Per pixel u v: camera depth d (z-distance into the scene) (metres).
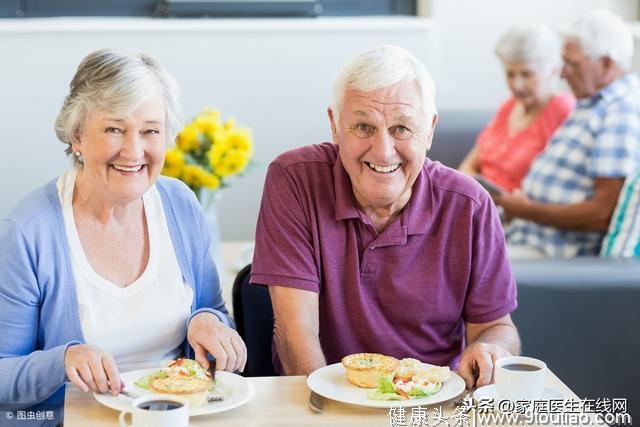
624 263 3.04
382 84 2.02
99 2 4.61
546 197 3.78
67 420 1.75
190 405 1.79
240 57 4.61
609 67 3.66
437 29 4.71
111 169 2.01
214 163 3.02
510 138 4.20
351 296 2.19
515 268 2.98
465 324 2.30
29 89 4.46
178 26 4.51
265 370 2.39
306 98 4.70
